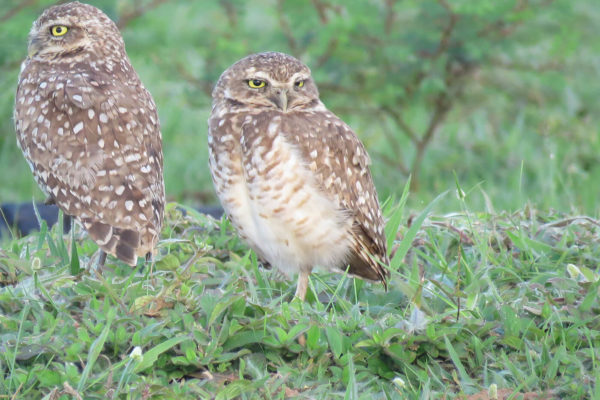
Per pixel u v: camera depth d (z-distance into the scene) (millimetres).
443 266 9250
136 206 8852
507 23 17984
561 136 19859
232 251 10156
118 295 8180
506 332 7805
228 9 19516
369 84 18953
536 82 20000
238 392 6887
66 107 9266
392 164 20953
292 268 8969
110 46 10164
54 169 9109
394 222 9711
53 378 6797
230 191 8891
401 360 7465
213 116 9117
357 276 9133
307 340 7473
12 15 17906
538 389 7133
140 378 6949
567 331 7730
